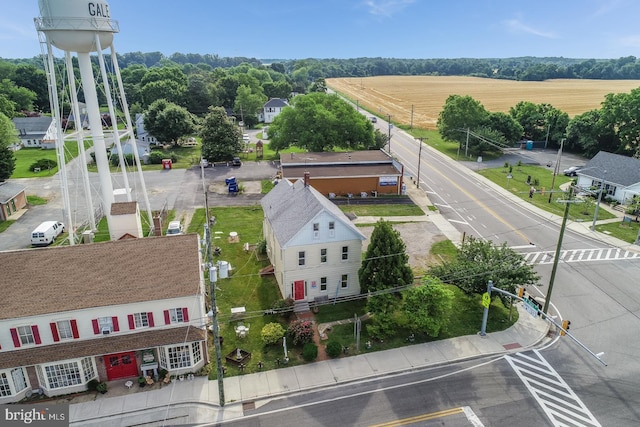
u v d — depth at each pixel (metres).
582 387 27.55
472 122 91.19
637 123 79.62
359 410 25.77
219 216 56.78
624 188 59.41
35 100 146.12
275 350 31.12
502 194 65.44
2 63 156.12
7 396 26.11
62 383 26.70
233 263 43.41
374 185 65.69
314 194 39.06
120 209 44.09
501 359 30.23
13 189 57.88
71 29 38.59
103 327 27.08
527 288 39.00
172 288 27.86
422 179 73.75
